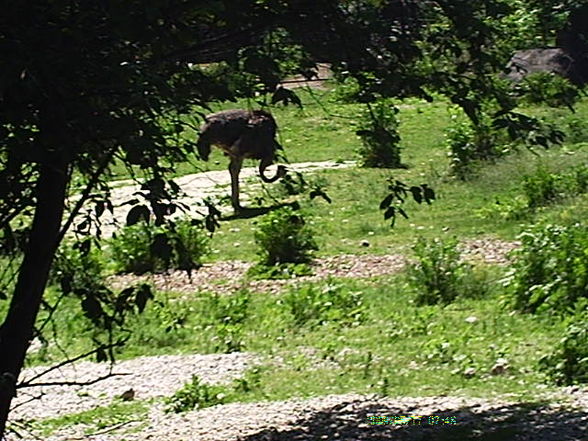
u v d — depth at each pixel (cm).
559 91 1070
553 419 1134
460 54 927
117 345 903
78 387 1605
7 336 896
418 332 1730
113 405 1504
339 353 1653
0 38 737
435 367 1516
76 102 757
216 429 1273
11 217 818
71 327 1894
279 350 1725
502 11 918
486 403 1269
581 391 1300
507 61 1005
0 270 1520
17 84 729
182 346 1805
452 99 923
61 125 757
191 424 1325
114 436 1313
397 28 918
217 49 878
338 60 902
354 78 915
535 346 1562
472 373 1446
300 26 887
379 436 1141
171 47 837
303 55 904
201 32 873
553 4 1442
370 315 1895
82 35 755
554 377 1362
